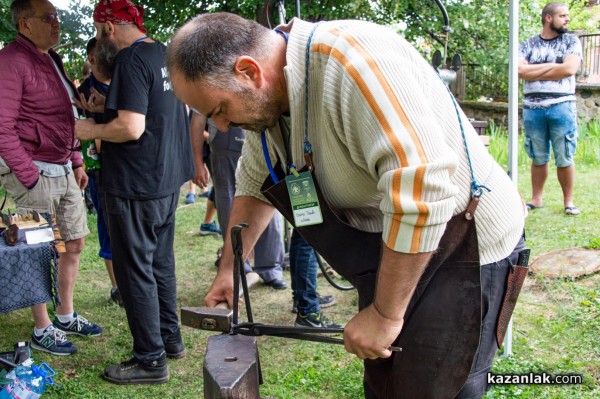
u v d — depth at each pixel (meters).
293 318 3.76
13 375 2.73
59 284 3.57
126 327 3.74
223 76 1.37
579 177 7.12
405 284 1.33
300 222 1.58
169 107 2.92
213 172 4.04
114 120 2.72
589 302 3.61
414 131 1.25
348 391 2.86
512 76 2.83
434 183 1.24
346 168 1.46
